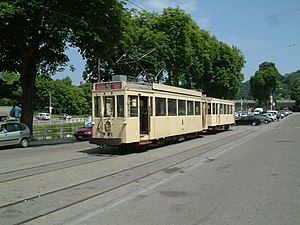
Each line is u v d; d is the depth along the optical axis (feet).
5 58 99.60
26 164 49.03
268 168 42.65
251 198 27.94
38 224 22.02
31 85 95.09
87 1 84.43
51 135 118.42
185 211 24.47
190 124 88.12
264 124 192.24
